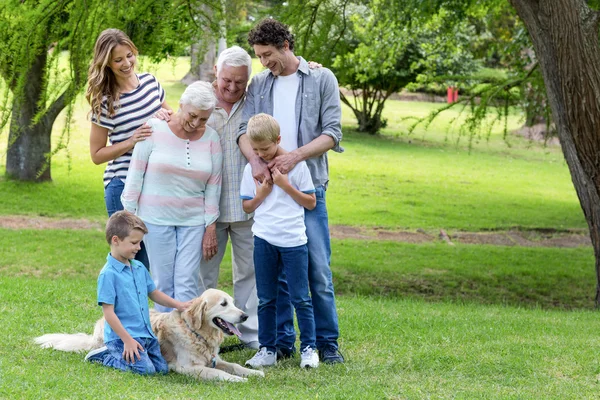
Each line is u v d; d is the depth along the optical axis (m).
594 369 5.85
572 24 10.45
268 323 5.79
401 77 29.91
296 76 5.88
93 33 9.40
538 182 25.80
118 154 5.85
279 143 5.77
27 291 7.82
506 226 19.05
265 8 12.00
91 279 11.84
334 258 14.43
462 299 12.44
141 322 5.23
